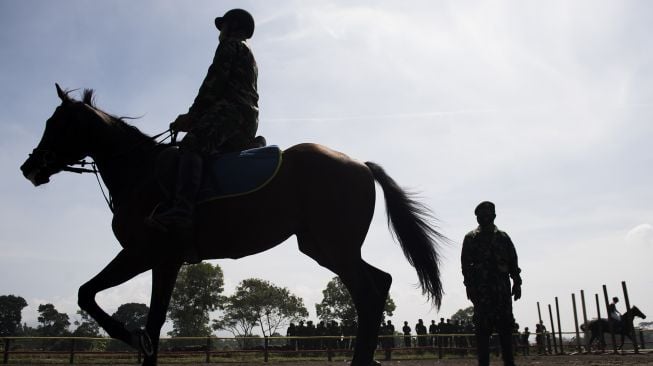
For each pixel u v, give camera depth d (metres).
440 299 5.07
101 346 23.61
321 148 4.87
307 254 5.15
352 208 4.70
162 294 4.37
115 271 4.29
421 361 14.89
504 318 5.56
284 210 4.65
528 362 10.38
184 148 4.54
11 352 13.88
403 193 5.28
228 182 4.55
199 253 4.59
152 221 4.16
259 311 60.94
